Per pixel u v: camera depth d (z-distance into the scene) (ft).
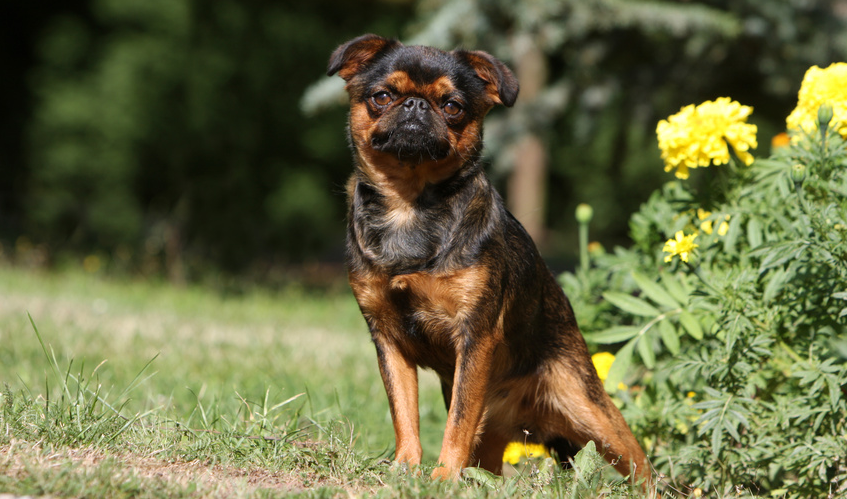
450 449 13.65
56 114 58.18
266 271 59.62
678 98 45.47
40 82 61.72
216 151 60.08
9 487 10.26
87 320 30.55
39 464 11.09
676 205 17.22
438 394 23.67
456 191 14.43
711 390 14.30
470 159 14.65
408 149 14.02
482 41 39.32
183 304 42.11
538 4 37.78
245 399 15.64
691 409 15.39
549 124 45.57
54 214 58.34
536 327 15.49
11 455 11.42
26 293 39.96
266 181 61.87
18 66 67.56
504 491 11.80
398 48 15.67
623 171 80.43
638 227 18.07
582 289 18.75
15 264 52.70
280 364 24.27
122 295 43.04
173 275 54.29
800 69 42.14
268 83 61.05
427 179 14.39
